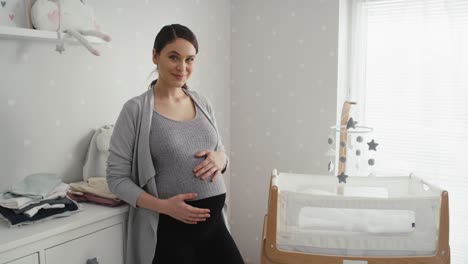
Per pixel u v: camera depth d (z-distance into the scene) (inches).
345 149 82.5
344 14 93.2
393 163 94.9
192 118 63.0
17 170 66.1
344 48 94.7
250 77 104.8
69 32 64.6
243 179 109.2
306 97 96.9
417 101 90.9
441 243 63.3
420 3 88.5
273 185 67.9
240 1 104.0
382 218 67.7
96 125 77.2
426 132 90.6
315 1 92.9
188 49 59.3
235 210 111.6
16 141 65.6
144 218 59.7
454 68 86.6
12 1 61.9
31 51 66.4
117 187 58.8
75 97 73.3
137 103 59.4
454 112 87.5
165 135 58.6
